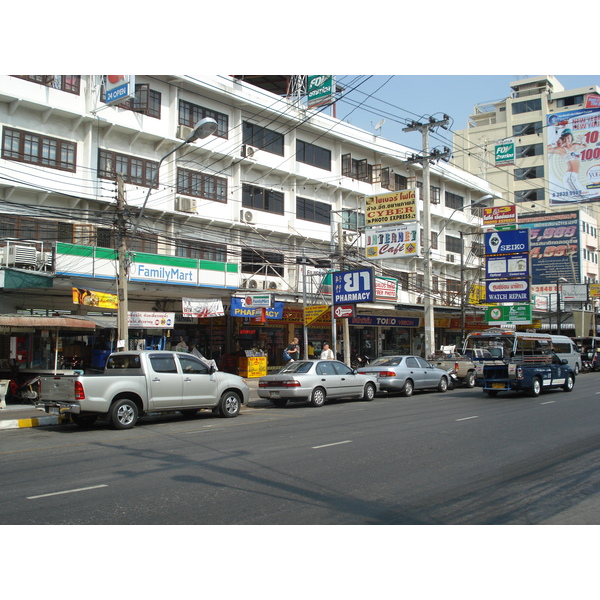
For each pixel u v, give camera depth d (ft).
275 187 95.09
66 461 29.07
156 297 77.66
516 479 24.79
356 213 110.22
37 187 64.34
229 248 87.04
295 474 25.71
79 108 69.92
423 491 22.74
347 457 29.63
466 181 142.92
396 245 85.61
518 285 102.63
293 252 94.48
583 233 184.85
